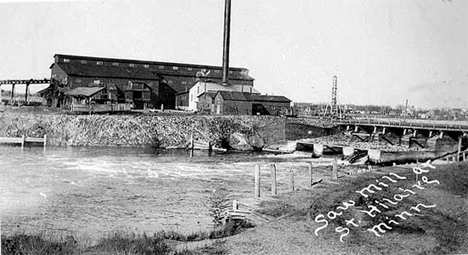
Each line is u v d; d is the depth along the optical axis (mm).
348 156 30484
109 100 43031
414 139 32406
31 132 34688
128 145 35312
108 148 33562
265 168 25750
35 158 26922
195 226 13586
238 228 12789
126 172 23203
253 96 44906
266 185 20125
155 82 48344
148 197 17594
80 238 12320
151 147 35531
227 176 22734
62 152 30109
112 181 20750
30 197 17125
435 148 30578
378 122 35188
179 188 19375
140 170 24062
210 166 26266
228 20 32750
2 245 11664
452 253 10359
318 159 30766
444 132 30672
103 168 24297
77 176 21672
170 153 32438
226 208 15352
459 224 12367
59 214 14680
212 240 11609
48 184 19578
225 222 13711
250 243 11023
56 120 35344
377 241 11070
